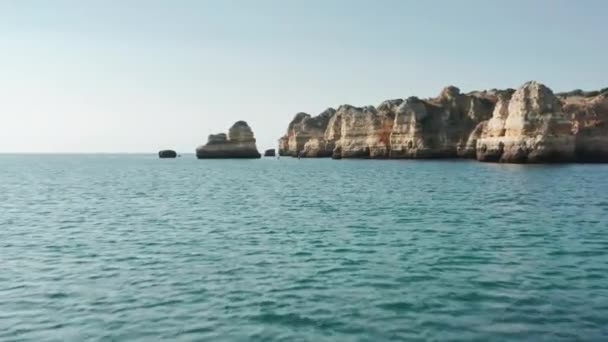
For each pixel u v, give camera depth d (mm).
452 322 11961
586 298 13688
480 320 12078
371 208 34156
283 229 25609
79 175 88750
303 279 15797
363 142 146125
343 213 31797
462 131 126000
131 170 111250
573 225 25969
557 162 84188
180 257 19141
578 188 46062
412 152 126500
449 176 65500
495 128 94375
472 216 29609
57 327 11898
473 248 20344
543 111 84812
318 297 13930
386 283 15289
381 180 61938
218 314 12633
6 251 20547
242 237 23391
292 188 53531
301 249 20453
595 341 10797
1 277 16359
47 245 21797
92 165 153875
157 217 30766
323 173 82688
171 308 13117
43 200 42469
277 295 14141
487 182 54688
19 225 27750
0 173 97375
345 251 19984
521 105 86500
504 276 16016
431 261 18109
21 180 73062
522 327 11617
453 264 17641
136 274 16609
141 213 32844
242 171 97625
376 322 12000
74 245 21750
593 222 26891
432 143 125375
